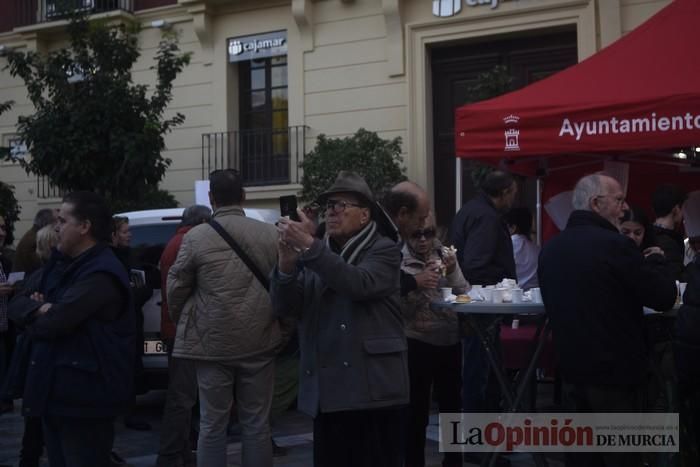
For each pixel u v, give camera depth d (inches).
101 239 151.9
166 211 299.9
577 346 144.2
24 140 400.5
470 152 232.7
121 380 145.9
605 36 429.1
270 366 183.9
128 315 149.5
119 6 554.6
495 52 468.1
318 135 485.7
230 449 241.8
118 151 392.5
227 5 527.5
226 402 179.8
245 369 179.2
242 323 176.9
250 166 526.0
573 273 144.5
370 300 131.9
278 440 254.8
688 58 223.3
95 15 535.2
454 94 479.5
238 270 177.9
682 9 243.4
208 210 228.2
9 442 262.1
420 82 474.6
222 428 178.9
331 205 134.8
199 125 537.0
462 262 208.4
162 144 417.7
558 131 220.4
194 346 178.1
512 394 168.1
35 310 145.6
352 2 493.4
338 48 498.3
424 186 470.9
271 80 530.9
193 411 272.2
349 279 125.2
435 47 481.1
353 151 443.5
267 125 531.5
